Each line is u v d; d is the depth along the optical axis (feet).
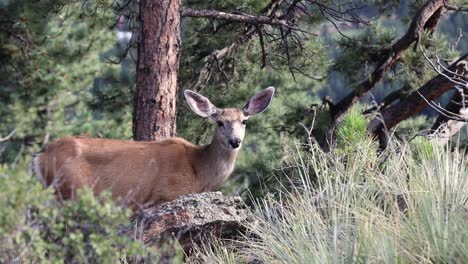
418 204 26.35
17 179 20.77
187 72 64.44
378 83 64.03
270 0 59.72
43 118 80.07
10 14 68.59
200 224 30.53
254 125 72.84
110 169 36.45
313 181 34.22
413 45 64.18
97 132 82.23
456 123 50.37
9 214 20.51
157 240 30.17
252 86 71.67
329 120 63.72
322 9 59.36
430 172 28.96
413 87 65.21
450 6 64.34
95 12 60.64
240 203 32.09
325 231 26.11
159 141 38.47
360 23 60.08
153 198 37.22
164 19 48.03
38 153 36.14
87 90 91.09
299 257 25.36
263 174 61.16
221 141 39.17
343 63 64.23
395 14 68.95
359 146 32.81
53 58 80.07
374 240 24.08
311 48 62.54
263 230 28.68
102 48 83.66
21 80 78.64
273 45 63.67
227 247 30.42
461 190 27.96
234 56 64.34
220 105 66.69
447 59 63.77
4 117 77.82
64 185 35.65
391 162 31.55
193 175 38.17
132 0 57.31
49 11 61.05
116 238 21.84
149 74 47.75
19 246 21.11
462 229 23.56
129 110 72.84
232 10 58.85
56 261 21.03
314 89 77.87
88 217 21.71
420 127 67.77
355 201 27.73
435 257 23.11
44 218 21.66
